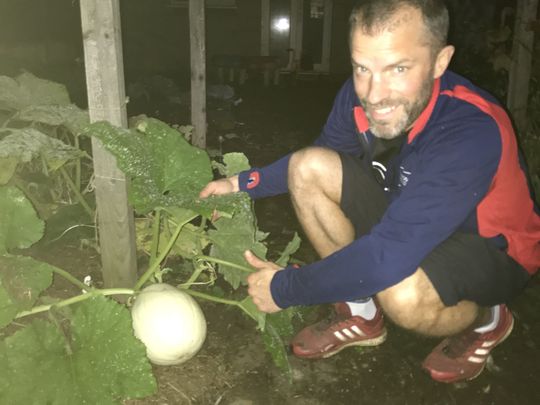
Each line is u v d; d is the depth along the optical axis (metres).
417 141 1.83
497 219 1.94
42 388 1.79
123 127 2.22
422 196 1.74
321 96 9.13
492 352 2.49
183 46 10.74
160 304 2.08
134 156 2.12
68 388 1.81
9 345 1.80
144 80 8.06
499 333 2.24
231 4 10.89
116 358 1.84
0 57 9.08
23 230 2.06
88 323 1.90
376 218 2.21
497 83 5.06
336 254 1.84
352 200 2.20
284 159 2.37
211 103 7.59
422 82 1.69
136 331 2.08
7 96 3.10
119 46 2.17
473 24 6.05
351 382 2.29
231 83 10.10
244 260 2.40
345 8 11.02
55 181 3.26
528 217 2.00
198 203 2.11
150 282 2.47
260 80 10.62
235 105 7.96
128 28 10.50
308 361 2.39
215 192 2.35
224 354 2.38
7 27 9.17
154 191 2.14
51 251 2.86
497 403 2.21
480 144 1.73
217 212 2.38
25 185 3.01
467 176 1.72
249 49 11.10
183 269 2.86
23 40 9.34
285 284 1.93
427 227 1.73
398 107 1.71
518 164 1.89
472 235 1.97
